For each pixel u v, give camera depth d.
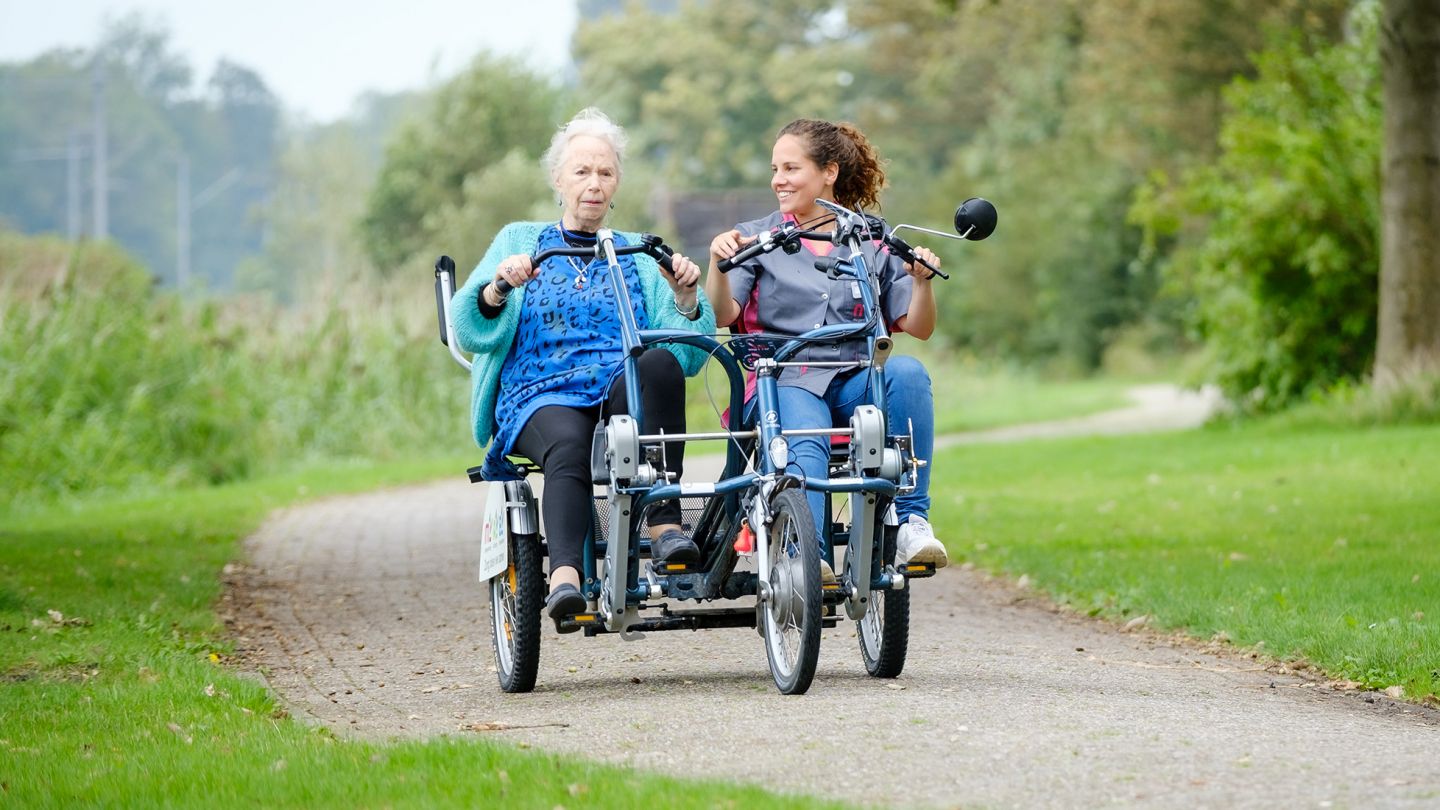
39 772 8.29
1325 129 41.47
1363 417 37.06
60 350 33.34
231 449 34.88
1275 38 46.00
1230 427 41.72
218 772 8.08
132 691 10.38
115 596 15.51
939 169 125.81
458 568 18.86
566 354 10.48
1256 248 42.06
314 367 38.47
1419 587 14.52
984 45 104.62
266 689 10.87
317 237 181.88
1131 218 47.34
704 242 107.81
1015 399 68.06
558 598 9.81
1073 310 96.81
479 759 8.07
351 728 9.71
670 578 10.08
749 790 7.38
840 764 8.10
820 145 10.51
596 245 10.27
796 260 10.48
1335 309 42.19
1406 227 36.91
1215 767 7.98
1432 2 36.25
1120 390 77.81
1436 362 36.81
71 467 31.55
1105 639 13.41
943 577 17.73
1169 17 65.69
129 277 38.78
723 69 138.88
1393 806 7.20
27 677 11.27
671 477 9.88
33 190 197.75
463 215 93.06
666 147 141.12
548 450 10.17
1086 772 7.87
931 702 9.65
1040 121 101.75
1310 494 23.80
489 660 12.45
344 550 20.95
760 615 10.17
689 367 10.76
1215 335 44.84
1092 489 26.80
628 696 10.36
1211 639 13.16
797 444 9.98
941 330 101.50
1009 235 99.38
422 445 38.31
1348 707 10.32
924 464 10.19
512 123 100.94
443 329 10.77
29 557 19.00
